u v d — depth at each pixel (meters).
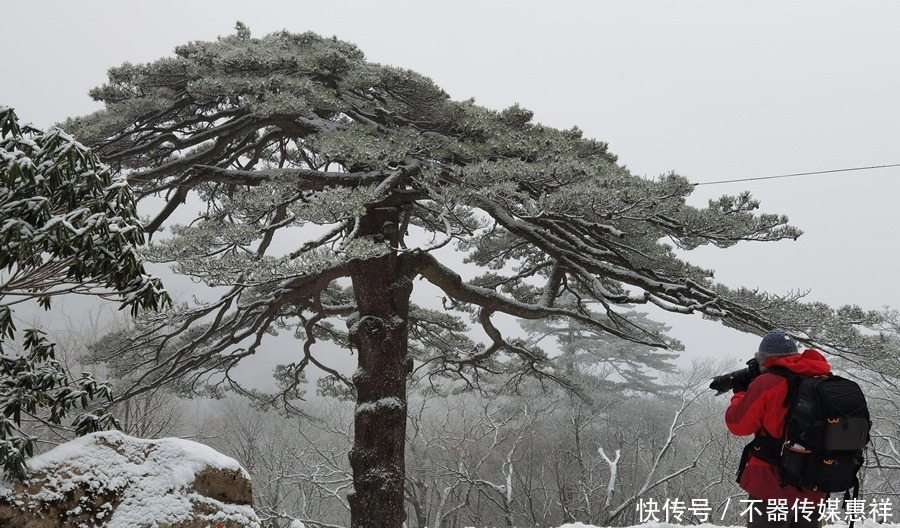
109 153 16.14
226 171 16.25
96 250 5.13
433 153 14.41
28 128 5.40
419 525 22.39
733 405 4.84
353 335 15.73
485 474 31.56
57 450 4.47
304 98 14.23
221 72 15.05
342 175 15.80
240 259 11.73
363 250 12.02
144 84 15.70
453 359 23.23
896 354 13.77
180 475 4.68
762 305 14.42
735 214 14.21
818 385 4.51
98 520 4.32
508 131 15.70
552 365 23.84
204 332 21.39
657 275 15.70
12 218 4.87
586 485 25.84
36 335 5.77
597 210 13.36
